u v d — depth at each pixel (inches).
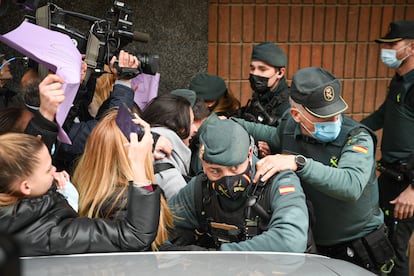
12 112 78.0
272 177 75.9
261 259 55.8
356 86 191.9
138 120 69.4
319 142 92.9
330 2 182.4
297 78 89.4
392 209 130.3
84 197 69.3
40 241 55.5
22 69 161.2
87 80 97.3
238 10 177.6
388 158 133.9
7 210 54.7
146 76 123.7
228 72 182.4
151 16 170.1
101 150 69.3
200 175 83.0
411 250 165.6
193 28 173.6
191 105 114.7
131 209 59.9
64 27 94.0
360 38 187.5
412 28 126.8
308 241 79.2
